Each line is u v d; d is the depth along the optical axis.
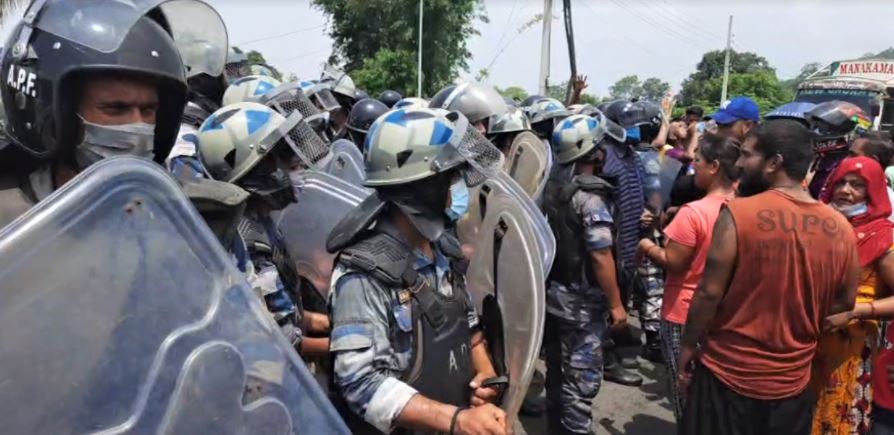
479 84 4.12
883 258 2.66
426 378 1.65
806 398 2.45
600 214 3.29
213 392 0.97
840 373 2.73
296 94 3.17
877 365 2.94
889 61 15.02
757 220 2.32
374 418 1.57
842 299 2.45
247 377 1.01
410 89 32.81
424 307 1.65
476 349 1.95
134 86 1.14
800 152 2.36
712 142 3.17
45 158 1.15
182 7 2.86
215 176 2.03
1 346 0.81
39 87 1.09
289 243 2.68
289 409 1.04
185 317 0.95
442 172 1.67
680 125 7.08
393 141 1.67
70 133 1.12
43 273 0.84
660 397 4.59
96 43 1.09
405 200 1.67
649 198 4.88
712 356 2.50
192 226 0.96
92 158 1.13
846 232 2.36
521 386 1.86
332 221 2.69
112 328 0.89
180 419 0.94
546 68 20.02
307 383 1.06
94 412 0.88
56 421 0.85
